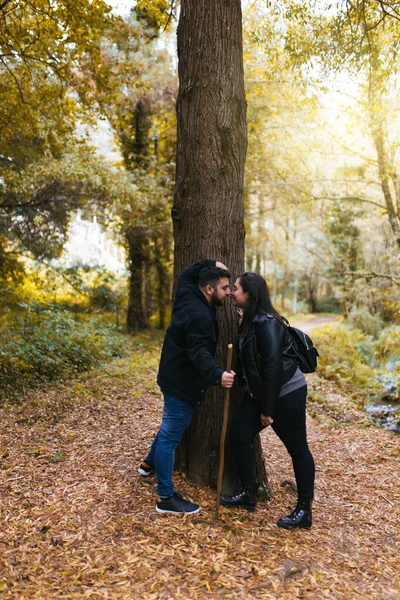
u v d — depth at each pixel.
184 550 2.78
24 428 5.06
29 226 12.62
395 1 6.10
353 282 17.16
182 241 3.70
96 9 7.15
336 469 4.84
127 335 14.78
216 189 3.61
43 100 8.68
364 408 8.55
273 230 23.56
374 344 14.18
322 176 14.23
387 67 6.86
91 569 2.56
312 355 3.26
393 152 11.31
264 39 8.49
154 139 16.78
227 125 3.60
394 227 11.92
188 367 3.12
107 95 8.73
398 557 3.02
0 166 10.85
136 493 3.43
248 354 3.10
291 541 3.04
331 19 6.42
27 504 3.25
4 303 11.12
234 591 2.45
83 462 4.03
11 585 2.41
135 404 6.51
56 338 8.84
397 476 4.63
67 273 14.48
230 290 3.64
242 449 3.28
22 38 7.70
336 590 2.55
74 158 11.26
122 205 12.26
